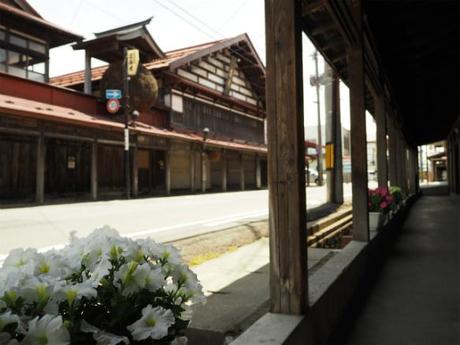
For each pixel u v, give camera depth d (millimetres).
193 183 23922
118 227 8203
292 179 2504
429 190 28531
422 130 19484
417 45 7352
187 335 2611
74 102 16938
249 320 2826
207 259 5137
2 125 12680
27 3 17219
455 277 4902
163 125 22266
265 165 35188
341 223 8570
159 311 1102
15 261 1210
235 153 28906
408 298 4094
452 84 10555
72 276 1165
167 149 21078
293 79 2518
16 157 14188
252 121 32750
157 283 1188
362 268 4504
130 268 1153
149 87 19359
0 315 906
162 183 22078
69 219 9422
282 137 2539
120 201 15750
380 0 5332
